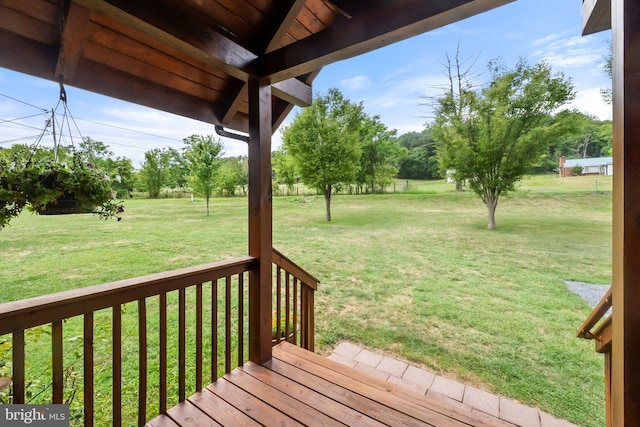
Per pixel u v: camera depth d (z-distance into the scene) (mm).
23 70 1389
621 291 910
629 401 884
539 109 7863
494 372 2533
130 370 2611
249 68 1846
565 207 11891
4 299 4070
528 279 4918
